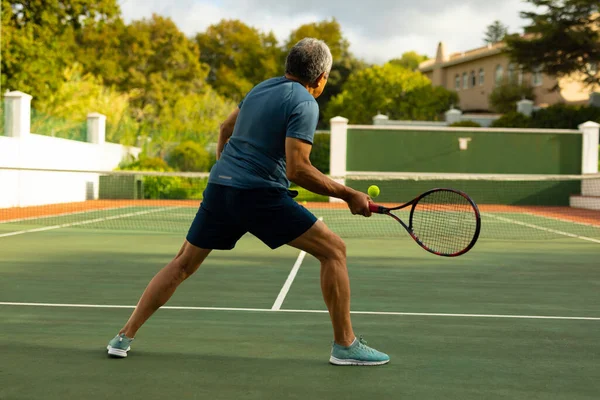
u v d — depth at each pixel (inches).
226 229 145.6
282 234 141.4
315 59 142.7
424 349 160.9
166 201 864.9
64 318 191.8
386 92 1563.7
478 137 911.7
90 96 1036.5
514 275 289.6
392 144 908.0
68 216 616.1
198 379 133.6
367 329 182.7
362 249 385.7
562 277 285.4
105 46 1651.1
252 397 122.5
